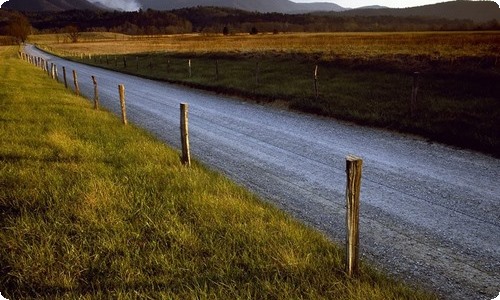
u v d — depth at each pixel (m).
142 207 5.36
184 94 20.03
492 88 14.19
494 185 7.03
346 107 13.62
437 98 13.62
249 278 3.93
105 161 7.54
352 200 3.88
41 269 4.00
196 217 5.14
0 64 39.94
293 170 8.15
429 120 11.13
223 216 5.18
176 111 15.39
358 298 3.59
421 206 6.25
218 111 15.08
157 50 61.12
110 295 3.59
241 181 7.53
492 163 8.19
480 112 11.55
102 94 20.88
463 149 9.23
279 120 13.11
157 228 4.80
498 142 8.88
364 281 3.96
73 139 9.02
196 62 34.22
